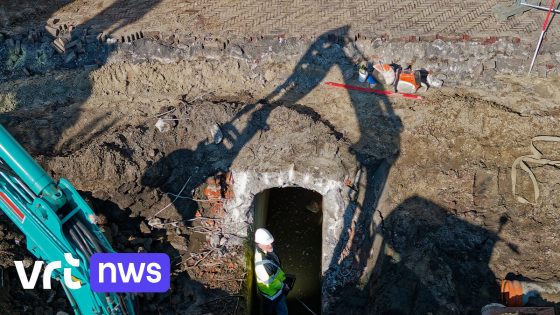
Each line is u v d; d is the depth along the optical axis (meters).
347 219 11.47
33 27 13.46
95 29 13.32
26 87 12.60
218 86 12.69
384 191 11.48
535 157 11.40
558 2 13.62
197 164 11.59
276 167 11.44
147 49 12.96
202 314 10.55
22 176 8.21
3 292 10.00
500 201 11.08
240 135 11.78
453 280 10.33
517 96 12.32
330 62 12.86
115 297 9.10
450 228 10.85
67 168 10.95
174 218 11.32
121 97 12.50
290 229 13.74
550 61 12.70
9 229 10.45
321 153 11.55
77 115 12.16
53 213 8.22
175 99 12.41
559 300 9.89
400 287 10.37
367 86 12.55
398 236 10.96
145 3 14.10
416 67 12.84
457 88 12.52
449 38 12.93
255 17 13.61
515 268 10.37
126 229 11.21
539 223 10.79
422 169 11.49
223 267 11.03
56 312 10.18
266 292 10.92
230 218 11.43
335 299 11.12
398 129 11.91
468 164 11.47
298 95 12.48
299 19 13.52
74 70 12.92
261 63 12.85
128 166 11.01
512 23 13.28
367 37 13.04
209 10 13.84
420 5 13.81
